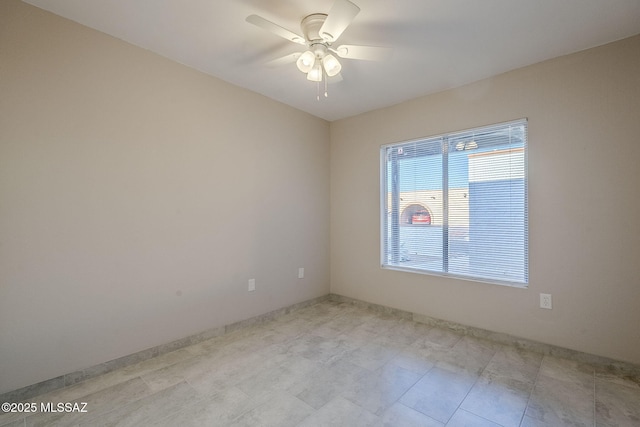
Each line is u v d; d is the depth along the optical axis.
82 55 2.11
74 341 2.08
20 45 1.87
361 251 3.86
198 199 2.76
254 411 1.80
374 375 2.20
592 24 2.07
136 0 1.85
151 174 2.46
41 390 1.95
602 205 2.32
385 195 3.70
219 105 2.91
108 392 1.98
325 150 4.11
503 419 1.73
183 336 2.66
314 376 2.18
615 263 2.27
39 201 1.94
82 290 2.12
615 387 2.04
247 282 3.17
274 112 3.43
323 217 4.07
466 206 3.04
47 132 1.97
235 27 2.13
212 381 2.12
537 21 2.04
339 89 3.13
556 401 1.89
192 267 2.72
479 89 2.91
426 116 3.27
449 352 2.57
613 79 2.27
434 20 2.03
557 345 2.50
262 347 2.67
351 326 3.19
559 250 2.50
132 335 2.35
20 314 1.88
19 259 1.87
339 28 1.77
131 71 2.34
